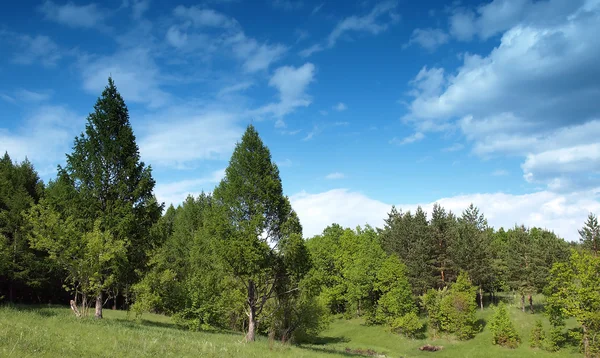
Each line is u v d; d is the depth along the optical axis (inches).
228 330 1625.2
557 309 1878.7
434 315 2268.7
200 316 1467.8
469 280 2415.1
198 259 2153.1
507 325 1983.3
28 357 459.8
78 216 1192.8
